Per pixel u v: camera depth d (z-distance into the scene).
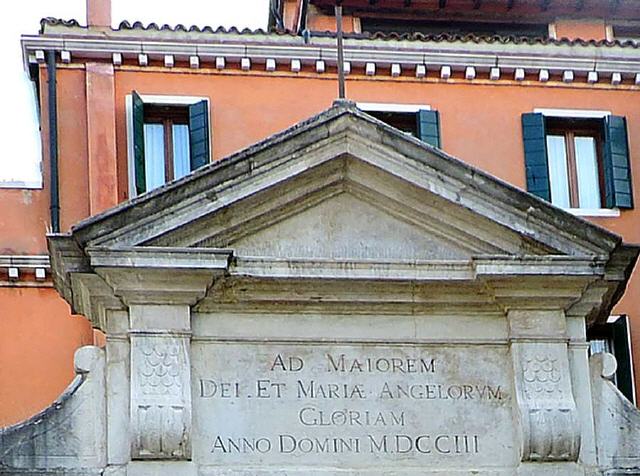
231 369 22.59
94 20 33.09
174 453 22.00
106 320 22.52
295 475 22.30
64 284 22.80
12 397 30.53
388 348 22.98
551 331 23.11
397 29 36.16
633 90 33.66
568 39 33.75
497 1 35.97
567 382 22.92
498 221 22.98
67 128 31.75
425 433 22.75
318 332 22.88
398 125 32.91
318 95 32.59
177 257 22.39
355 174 23.02
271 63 32.41
